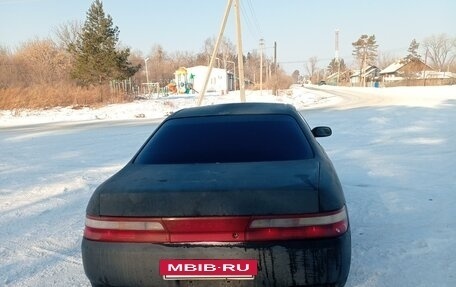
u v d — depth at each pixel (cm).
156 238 215
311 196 214
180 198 216
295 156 287
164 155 298
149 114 2575
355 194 497
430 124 1170
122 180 254
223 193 215
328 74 13088
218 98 3800
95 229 228
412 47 9125
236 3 1870
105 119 2356
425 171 605
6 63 4428
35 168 804
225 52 8081
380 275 293
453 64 7631
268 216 211
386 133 1041
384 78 8431
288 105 385
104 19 3584
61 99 3058
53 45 5584
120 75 3706
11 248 378
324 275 210
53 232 420
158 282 217
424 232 368
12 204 533
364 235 366
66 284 304
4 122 2394
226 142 303
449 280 283
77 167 793
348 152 798
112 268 222
